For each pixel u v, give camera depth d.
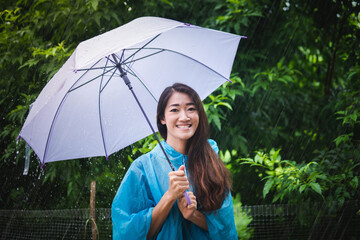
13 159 3.45
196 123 1.71
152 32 1.46
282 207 2.86
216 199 1.69
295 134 3.76
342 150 2.99
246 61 3.66
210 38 1.95
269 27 3.73
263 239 2.96
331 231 2.82
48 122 1.70
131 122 1.92
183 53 1.92
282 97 3.63
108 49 1.41
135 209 1.68
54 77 1.57
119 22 3.36
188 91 1.71
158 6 3.58
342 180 2.84
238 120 3.58
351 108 3.05
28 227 3.19
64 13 3.38
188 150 1.79
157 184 1.69
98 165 3.12
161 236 1.67
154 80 1.93
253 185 3.46
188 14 3.66
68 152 1.83
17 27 3.55
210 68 1.96
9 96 3.50
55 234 3.04
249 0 3.41
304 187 2.59
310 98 3.98
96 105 1.83
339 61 3.81
